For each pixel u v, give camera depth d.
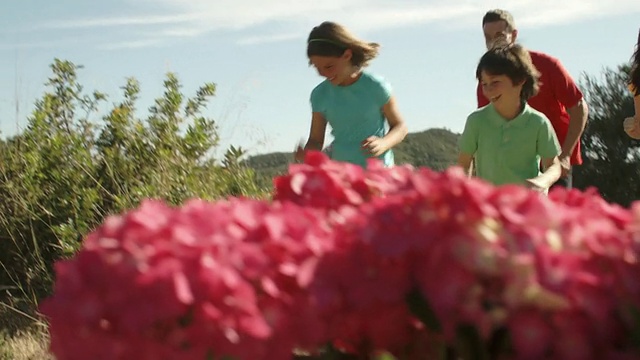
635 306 2.02
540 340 1.96
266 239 2.10
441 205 2.04
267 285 1.99
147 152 7.62
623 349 2.04
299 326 2.03
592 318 1.98
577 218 2.11
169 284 1.93
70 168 7.52
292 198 2.58
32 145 7.59
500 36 6.55
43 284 7.16
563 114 6.32
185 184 7.41
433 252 2.01
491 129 5.62
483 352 2.04
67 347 2.06
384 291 2.06
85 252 2.04
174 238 2.03
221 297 1.95
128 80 7.89
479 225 2.01
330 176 2.53
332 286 2.06
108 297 2.00
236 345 1.95
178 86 7.83
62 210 7.32
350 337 2.15
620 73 16.09
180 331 1.96
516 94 5.51
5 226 7.35
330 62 5.79
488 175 5.69
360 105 5.85
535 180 5.35
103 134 7.71
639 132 5.88
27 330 6.33
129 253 2.00
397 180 2.55
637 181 15.96
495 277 1.99
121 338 1.98
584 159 16.23
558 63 6.24
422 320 2.08
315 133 6.09
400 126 5.90
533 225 2.03
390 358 2.08
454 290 1.99
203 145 7.70
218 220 2.15
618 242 2.06
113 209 7.39
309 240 2.09
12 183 7.42
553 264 1.97
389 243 2.04
